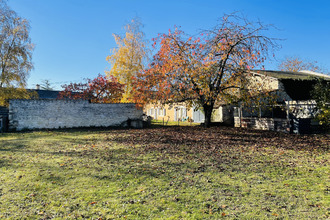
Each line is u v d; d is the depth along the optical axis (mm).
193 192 4117
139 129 15773
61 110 16141
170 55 13961
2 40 20156
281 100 17578
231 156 6980
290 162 6238
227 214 3303
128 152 7598
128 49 25469
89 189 4254
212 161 6352
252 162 6242
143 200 3770
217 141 9852
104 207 3523
